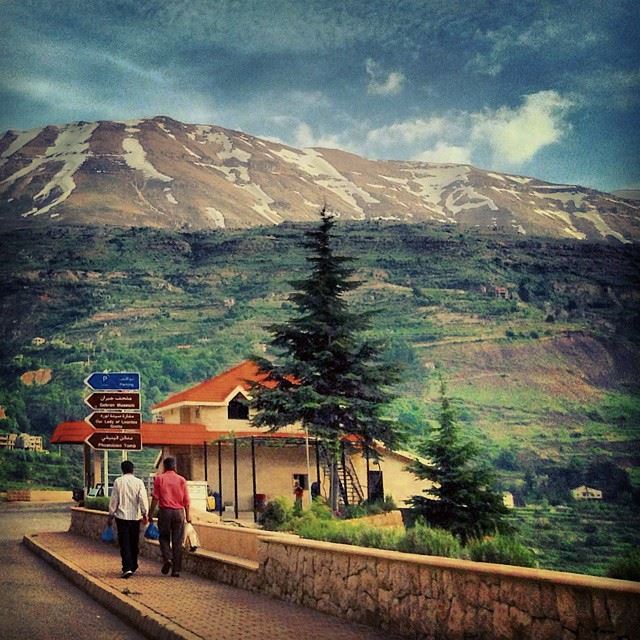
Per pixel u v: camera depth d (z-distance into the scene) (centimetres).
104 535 2588
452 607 977
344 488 4706
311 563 1334
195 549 1900
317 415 4519
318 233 4706
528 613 852
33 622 1340
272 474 5300
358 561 1193
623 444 19288
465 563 957
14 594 1689
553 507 14050
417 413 19375
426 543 1380
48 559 2420
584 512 13400
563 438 19600
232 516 4653
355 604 1191
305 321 4575
